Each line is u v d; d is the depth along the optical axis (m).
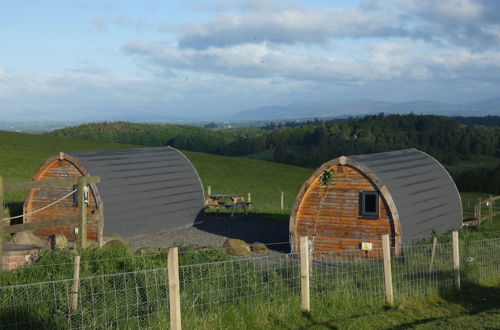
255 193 49.38
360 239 20.34
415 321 12.40
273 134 160.12
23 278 11.44
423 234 20.98
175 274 9.84
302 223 21.23
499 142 155.50
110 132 171.38
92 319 10.06
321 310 12.40
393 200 19.86
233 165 68.00
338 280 13.84
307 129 159.50
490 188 73.00
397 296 13.84
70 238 23.09
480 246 18.98
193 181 29.36
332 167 20.83
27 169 48.44
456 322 11.88
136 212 24.73
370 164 21.16
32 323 9.72
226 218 31.72
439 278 15.32
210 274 12.44
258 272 13.15
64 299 10.36
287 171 68.31
